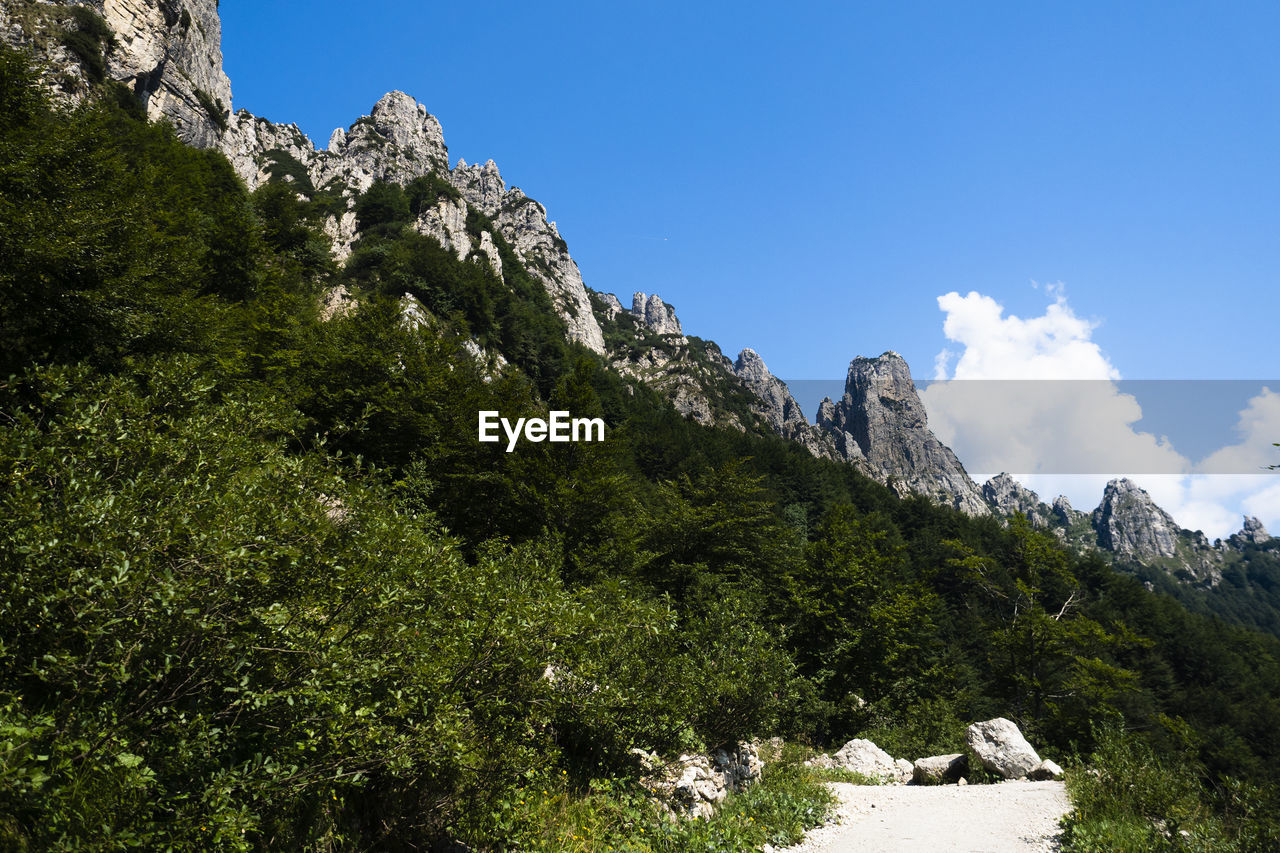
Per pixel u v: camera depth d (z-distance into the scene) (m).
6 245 11.04
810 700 22.41
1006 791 11.95
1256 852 7.41
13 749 3.00
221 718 4.16
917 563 59.03
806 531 62.53
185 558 3.86
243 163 105.81
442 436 22.97
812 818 10.34
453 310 72.69
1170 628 57.06
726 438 91.06
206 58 94.88
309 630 4.38
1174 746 26.22
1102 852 7.90
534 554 12.33
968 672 38.75
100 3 70.69
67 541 3.57
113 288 13.48
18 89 16.59
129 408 5.02
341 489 5.50
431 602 5.86
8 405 5.19
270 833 4.57
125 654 3.59
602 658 8.57
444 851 6.12
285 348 23.61
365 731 4.54
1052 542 32.50
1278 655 65.62
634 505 28.72
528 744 7.24
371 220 105.19
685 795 9.45
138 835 3.31
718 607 13.44
